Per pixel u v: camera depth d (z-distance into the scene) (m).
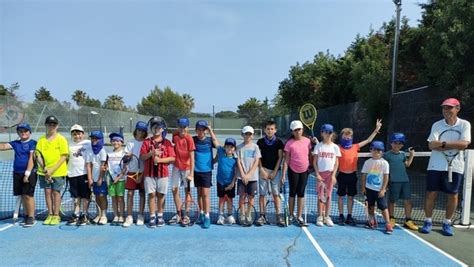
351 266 4.93
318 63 29.38
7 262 4.95
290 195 6.73
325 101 26.86
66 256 5.16
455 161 6.15
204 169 6.57
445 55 9.55
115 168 6.61
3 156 17.41
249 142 6.69
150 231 6.28
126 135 25.69
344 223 6.85
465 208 6.77
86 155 6.58
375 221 6.62
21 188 6.47
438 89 10.98
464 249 5.58
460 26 9.17
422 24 14.90
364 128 16.03
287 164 6.70
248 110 30.33
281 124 28.89
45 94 68.75
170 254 5.27
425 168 11.63
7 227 6.46
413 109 12.28
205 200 6.61
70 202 8.30
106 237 5.95
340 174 6.81
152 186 6.44
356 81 17.61
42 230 6.29
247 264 4.95
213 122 29.36
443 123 6.32
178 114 29.59
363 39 23.59
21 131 6.51
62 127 22.34
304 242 5.83
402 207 8.09
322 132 6.79
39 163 6.53
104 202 6.71
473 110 9.76
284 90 31.11
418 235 6.24
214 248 5.52
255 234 6.19
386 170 6.41
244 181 6.51
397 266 4.95
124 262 4.97
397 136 6.64
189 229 6.42
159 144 6.44
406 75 15.25
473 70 9.40
